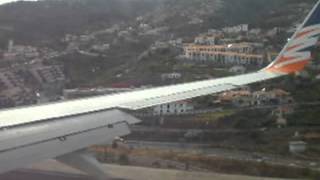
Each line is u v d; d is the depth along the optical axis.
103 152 20.00
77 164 9.11
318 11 21.98
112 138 10.34
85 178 14.80
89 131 10.23
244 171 19.28
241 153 27.25
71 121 10.80
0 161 7.80
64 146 9.15
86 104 13.48
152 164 18.80
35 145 8.77
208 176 16.95
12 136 8.98
